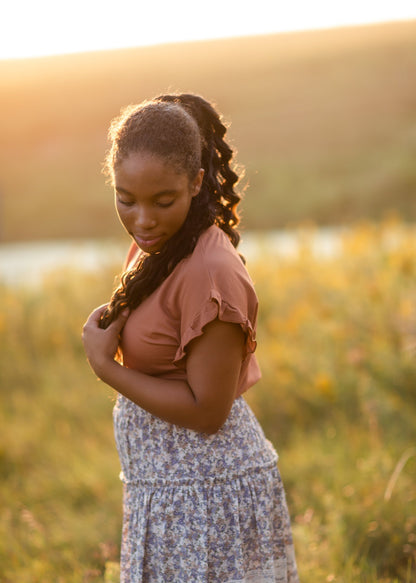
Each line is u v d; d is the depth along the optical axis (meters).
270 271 8.46
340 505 3.62
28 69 36.94
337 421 4.89
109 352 2.12
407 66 32.81
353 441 4.54
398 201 21.47
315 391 5.18
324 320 6.19
